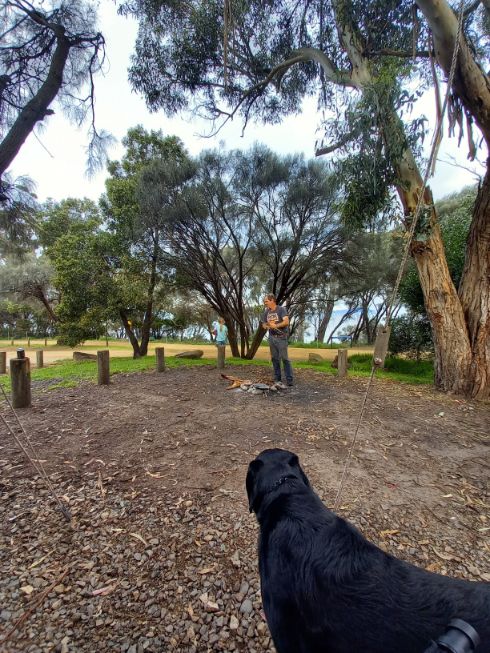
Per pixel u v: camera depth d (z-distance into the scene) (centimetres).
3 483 295
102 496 274
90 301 1291
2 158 415
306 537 113
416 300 912
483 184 587
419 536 225
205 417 475
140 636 157
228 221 1172
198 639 156
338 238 1144
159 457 347
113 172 1410
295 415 480
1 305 2633
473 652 71
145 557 207
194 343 2633
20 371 523
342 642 90
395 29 618
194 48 754
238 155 1067
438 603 89
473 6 552
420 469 323
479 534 229
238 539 222
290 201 1085
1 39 480
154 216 1096
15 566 199
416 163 611
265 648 151
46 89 438
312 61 839
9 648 150
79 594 180
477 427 447
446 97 191
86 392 637
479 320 603
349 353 1590
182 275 1315
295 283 1255
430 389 654
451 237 840
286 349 655
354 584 96
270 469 148
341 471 314
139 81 805
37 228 569
